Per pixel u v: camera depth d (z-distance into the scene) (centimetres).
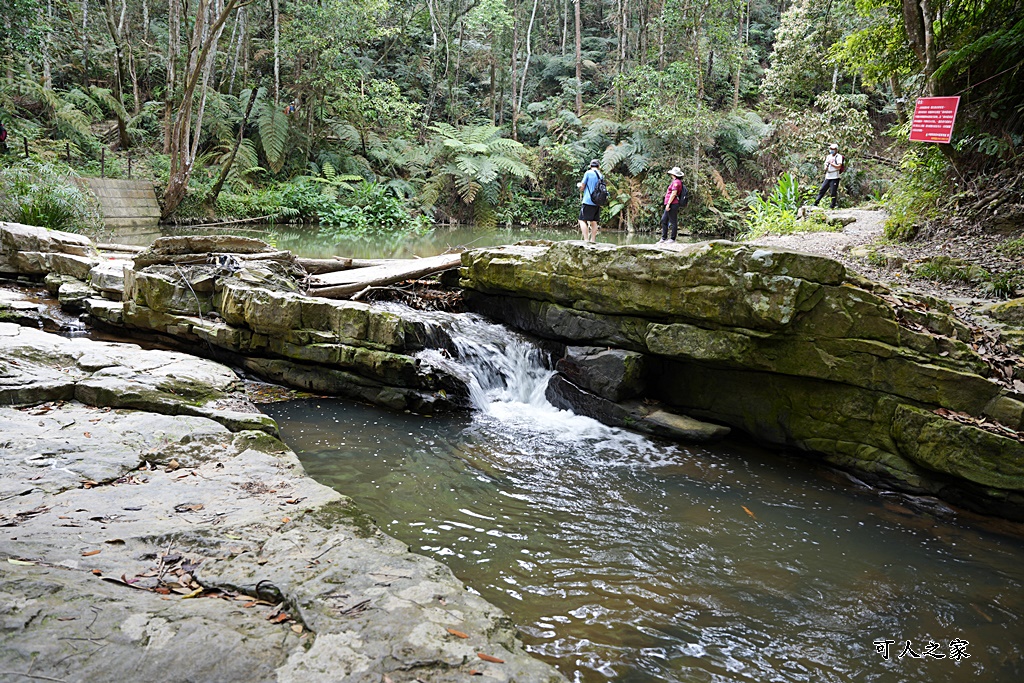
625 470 569
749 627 354
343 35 2320
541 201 2694
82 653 216
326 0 2306
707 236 2328
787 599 386
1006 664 338
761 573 414
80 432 449
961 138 1016
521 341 788
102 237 1386
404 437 604
